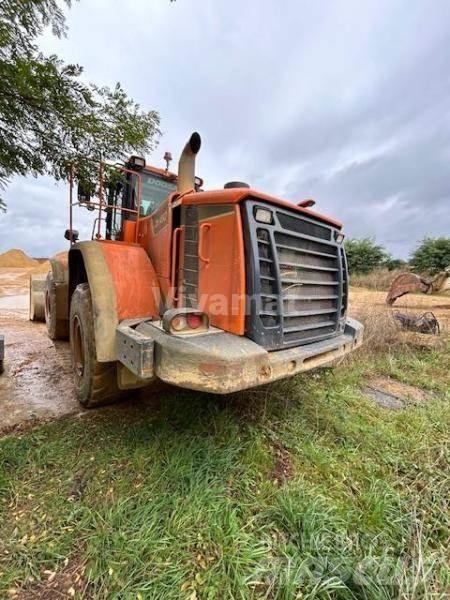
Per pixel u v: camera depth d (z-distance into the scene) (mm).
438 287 11312
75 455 2021
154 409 2615
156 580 1248
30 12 2037
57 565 1332
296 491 1719
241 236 1878
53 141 2537
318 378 3309
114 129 2684
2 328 5695
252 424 2326
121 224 3512
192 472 1807
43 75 2074
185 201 2258
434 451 2195
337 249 2605
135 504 1628
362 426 2451
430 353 4469
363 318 5211
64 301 4441
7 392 3016
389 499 1722
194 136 2430
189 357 1614
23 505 1627
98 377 2490
